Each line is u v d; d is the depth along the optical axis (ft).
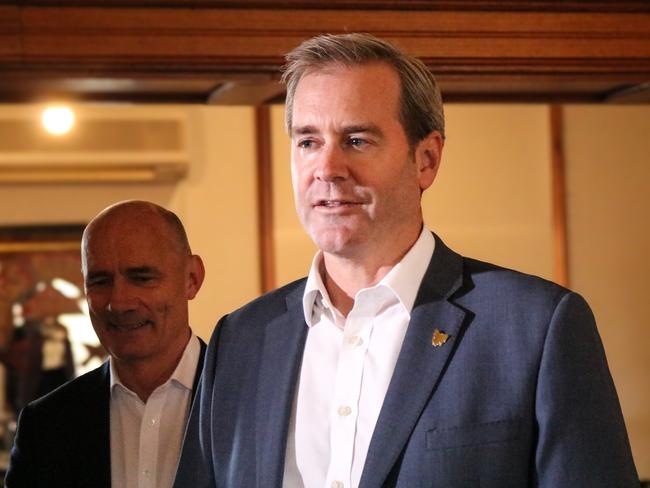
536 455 6.37
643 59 11.94
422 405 6.52
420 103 6.78
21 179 24.98
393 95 6.64
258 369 7.25
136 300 8.54
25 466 8.95
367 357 6.84
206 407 7.45
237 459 7.04
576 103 13.58
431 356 6.65
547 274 25.75
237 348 7.44
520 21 11.74
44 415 9.02
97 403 8.96
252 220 25.26
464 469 6.33
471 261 7.19
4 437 25.12
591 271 25.88
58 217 25.57
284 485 6.76
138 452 8.79
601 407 6.41
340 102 6.54
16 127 24.89
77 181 25.29
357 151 6.58
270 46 11.45
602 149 25.88
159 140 25.18
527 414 6.39
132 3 11.31
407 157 6.72
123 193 25.54
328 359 6.97
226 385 7.34
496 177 25.67
